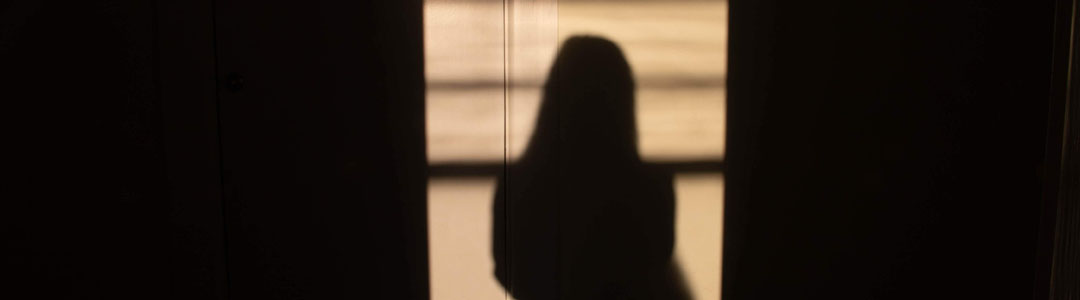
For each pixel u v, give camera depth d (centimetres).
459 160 185
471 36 182
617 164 188
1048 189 153
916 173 194
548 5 182
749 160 191
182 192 179
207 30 176
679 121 188
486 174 186
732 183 191
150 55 176
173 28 175
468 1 181
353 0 179
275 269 185
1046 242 154
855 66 190
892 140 193
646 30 185
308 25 179
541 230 188
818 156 192
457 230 187
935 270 198
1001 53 192
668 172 189
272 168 181
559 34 183
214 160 179
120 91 176
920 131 193
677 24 185
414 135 184
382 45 181
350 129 182
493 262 189
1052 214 153
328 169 183
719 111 188
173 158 178
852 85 191
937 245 197
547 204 188
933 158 194
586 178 188
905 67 191
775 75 189
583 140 186
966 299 199
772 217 193
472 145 185
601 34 184
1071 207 145
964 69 192
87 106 176
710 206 191
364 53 180
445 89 183
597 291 192
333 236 185
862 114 192
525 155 186
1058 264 149
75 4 174
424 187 185
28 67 174
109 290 181
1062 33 147
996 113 193
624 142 187
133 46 175
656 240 191
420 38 181
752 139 190
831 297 196
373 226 186
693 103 188
